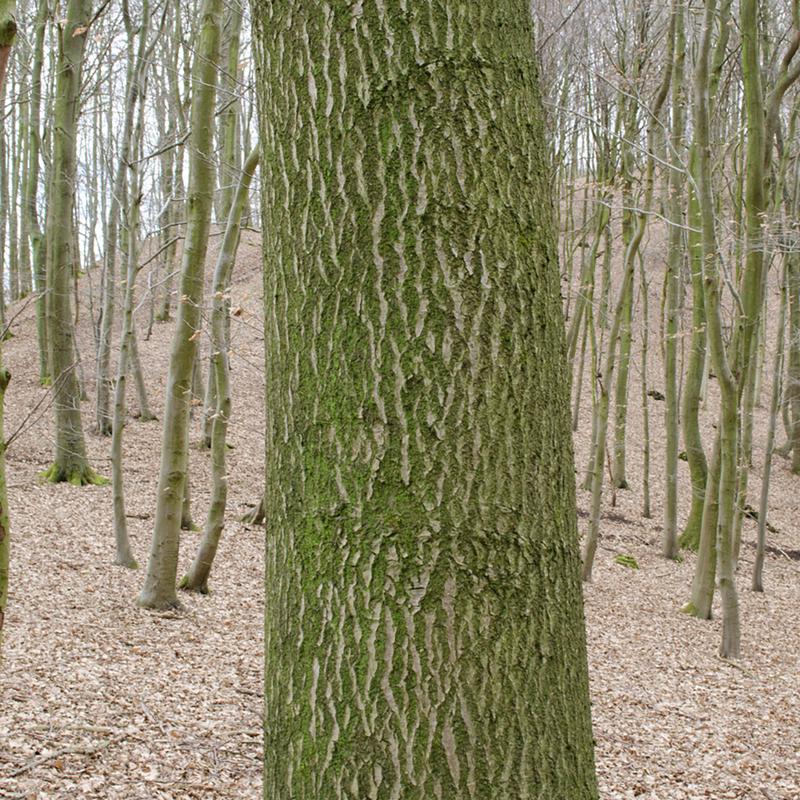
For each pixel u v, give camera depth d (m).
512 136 1.79
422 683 1.66
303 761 1.73
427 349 1.71
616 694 8.16
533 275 1.80
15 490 12.58
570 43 12.21
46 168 18.27
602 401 12.45
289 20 1.79
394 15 1.72
